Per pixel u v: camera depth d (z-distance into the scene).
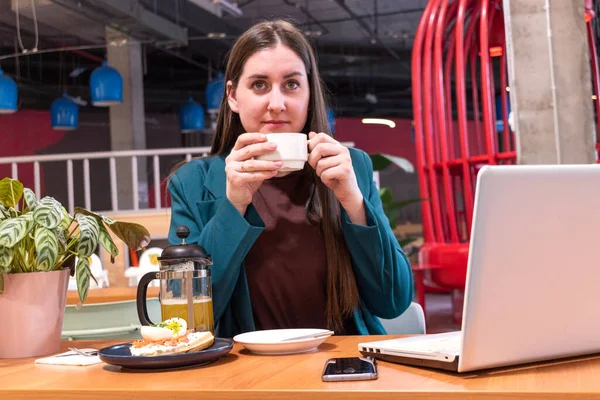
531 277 0.89
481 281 0.86
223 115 1.67
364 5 9.76
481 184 0.83
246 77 1.51
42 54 10.73
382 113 12.95
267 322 1.57
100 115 12.79
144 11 7.56
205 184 1.62
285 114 1.50
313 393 0.85
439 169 5.22
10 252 1.19
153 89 12.02
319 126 1.63
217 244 1.41
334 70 11.99
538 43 3.09
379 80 12.38
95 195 12.55
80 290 1.22
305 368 1.01
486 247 0.85
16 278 1.23
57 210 1.24
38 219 1.21
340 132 13.26
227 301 1.47
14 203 1.33
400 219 13.95
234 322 1.57
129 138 9.79
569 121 3.06
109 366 1.10
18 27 7.15
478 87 12.92
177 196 1.62
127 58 9.84
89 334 1.88
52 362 1.14
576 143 3.06
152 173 13.43
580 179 0.88
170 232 1.60
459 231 5.50
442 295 9.70
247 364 1.06
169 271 1.22
